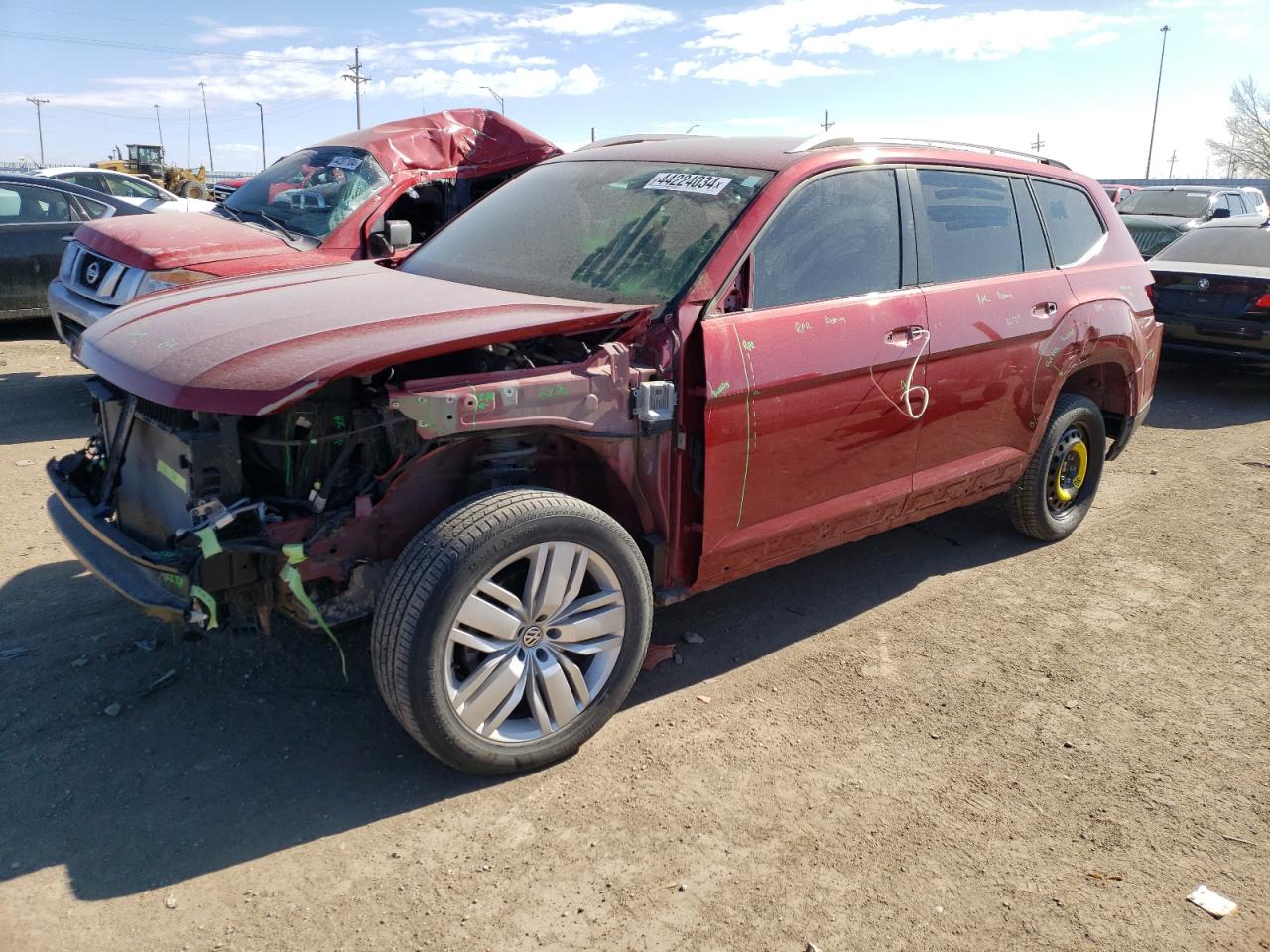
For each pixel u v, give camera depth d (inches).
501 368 128.3
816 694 146.4
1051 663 158.7
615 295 139.0
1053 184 197.6
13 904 98.9
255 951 94.9
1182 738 138.4
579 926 99.8
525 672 121.1
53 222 382.9
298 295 141.3
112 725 130.4
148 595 117.0
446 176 308.3
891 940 99.7
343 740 129.8
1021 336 176.9
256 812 114.9
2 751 123.7
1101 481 258.5
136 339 128.4
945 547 207.8
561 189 170.9
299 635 155.1
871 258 155.7
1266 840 117.0
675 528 137.0
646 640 131.4
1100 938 101.1
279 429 122.0
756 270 140.3
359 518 118.6
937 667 156.1
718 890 105.5
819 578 189.6
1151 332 214.7
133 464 134.8
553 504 118.4
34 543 188.7
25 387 320.5
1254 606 182.7
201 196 767.1
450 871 106.7
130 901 100.3
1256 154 1856.5
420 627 110.1
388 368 123.6
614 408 125.8
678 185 154.5
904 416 158.6
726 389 131.9
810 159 150.8
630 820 116.0
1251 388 379.9
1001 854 113.0
